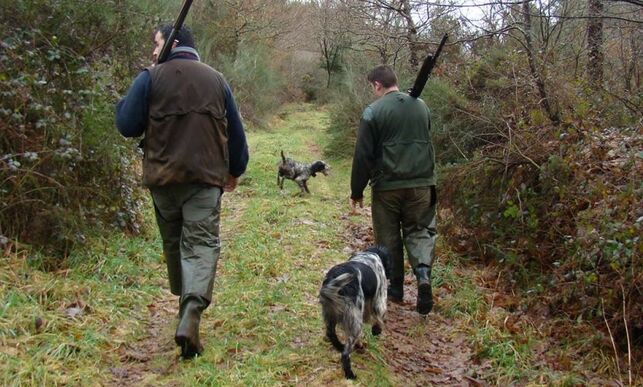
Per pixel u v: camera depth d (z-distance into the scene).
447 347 4.73
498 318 5.02
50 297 4.57
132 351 4.12
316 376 3.89
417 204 5.04
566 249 5.16
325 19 20.56
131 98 3.87
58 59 6.08
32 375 3.48
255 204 8.93
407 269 6.48
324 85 28.30
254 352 4.15
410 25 9.98
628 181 4.88
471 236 6.62
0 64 5.46
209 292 3.88
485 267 6.31
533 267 5.58
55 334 4.00
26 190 5.32
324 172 10.32
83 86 6.18
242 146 4.18
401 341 4.73
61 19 6.14
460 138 9.27
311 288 5.61
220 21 22.11
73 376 3.60
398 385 3.98
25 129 5.39
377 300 4.28
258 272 5.92
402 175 4.95
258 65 22.47
